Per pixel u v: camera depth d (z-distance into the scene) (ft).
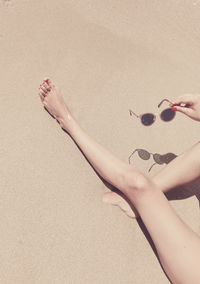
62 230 6.67
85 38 9.68
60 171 7.38
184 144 8.43
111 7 10.67
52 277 6.16
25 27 9.30
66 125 7.76
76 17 10.03
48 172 7.29
